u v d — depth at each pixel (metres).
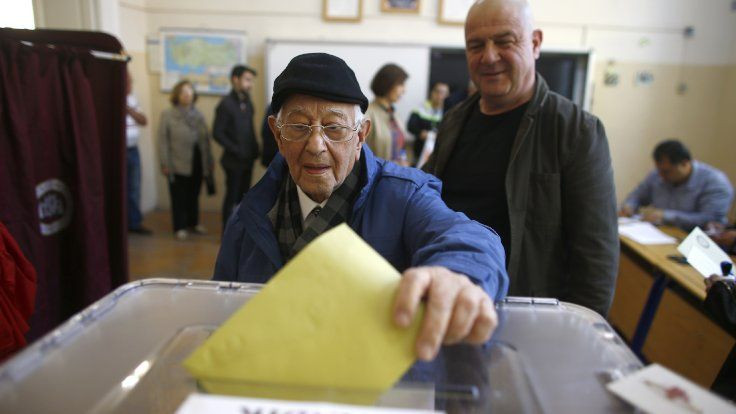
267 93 4.37
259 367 0.33
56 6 2.89
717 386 1.13
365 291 0.36
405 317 0.35
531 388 0.37
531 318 0.47
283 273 0.37
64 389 0.35
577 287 1.17
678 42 4.33
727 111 4.30
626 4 4.29
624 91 4.43
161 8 4.37
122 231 1.73
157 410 0.34
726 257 1.38
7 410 0.33
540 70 4.40
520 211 1.18
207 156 3.99
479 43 1.20
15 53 1.31
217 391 0.33
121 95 1.64
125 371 0.38
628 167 4.59
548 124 1.17
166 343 0.42
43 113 1.42
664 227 2.47
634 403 0.34
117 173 1.69
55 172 1.49
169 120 3.76
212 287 0.53
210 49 4.42
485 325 0.38
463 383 0.37
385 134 2.73
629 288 2.37
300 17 4.38
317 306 0.35
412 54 4.32
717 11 4.25
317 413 0.31
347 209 0.84
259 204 0.89
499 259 0.54
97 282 1.62
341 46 4.31
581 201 1.14
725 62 4.32
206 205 4.88
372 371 0.33
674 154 2.51
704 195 2.51
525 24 1.16
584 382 0.37
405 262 0.80
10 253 1.16
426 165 1.52
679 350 1.84
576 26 4.33
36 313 1.45
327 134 0.75
